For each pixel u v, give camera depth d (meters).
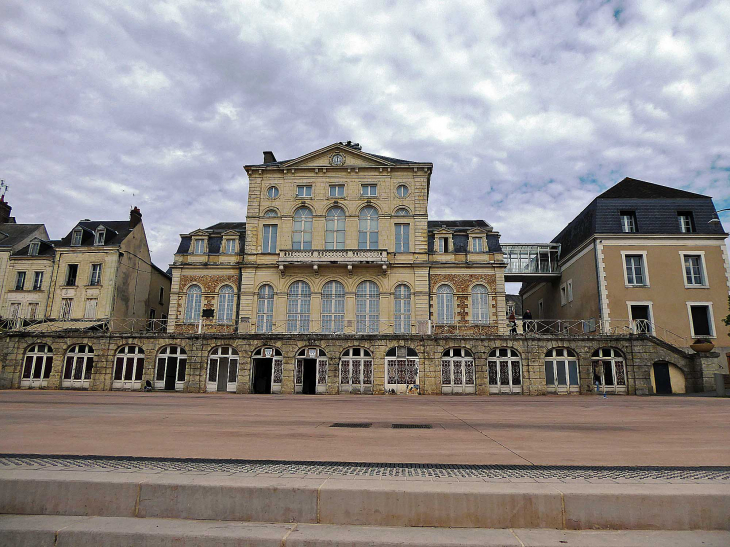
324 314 32.59
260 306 33.09
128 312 37.66
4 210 40.44
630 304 30.77
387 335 27.81
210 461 6.63
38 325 33.66
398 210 34.12
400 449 8.21
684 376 26.14
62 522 5.08
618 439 9.64
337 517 5.04
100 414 14.09
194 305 33.88
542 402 21.22
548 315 42.12
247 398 23.33
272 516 5.11
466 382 27.20
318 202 34.44
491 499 4.97
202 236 35.06
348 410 16.78
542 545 4.48
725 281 30.84
